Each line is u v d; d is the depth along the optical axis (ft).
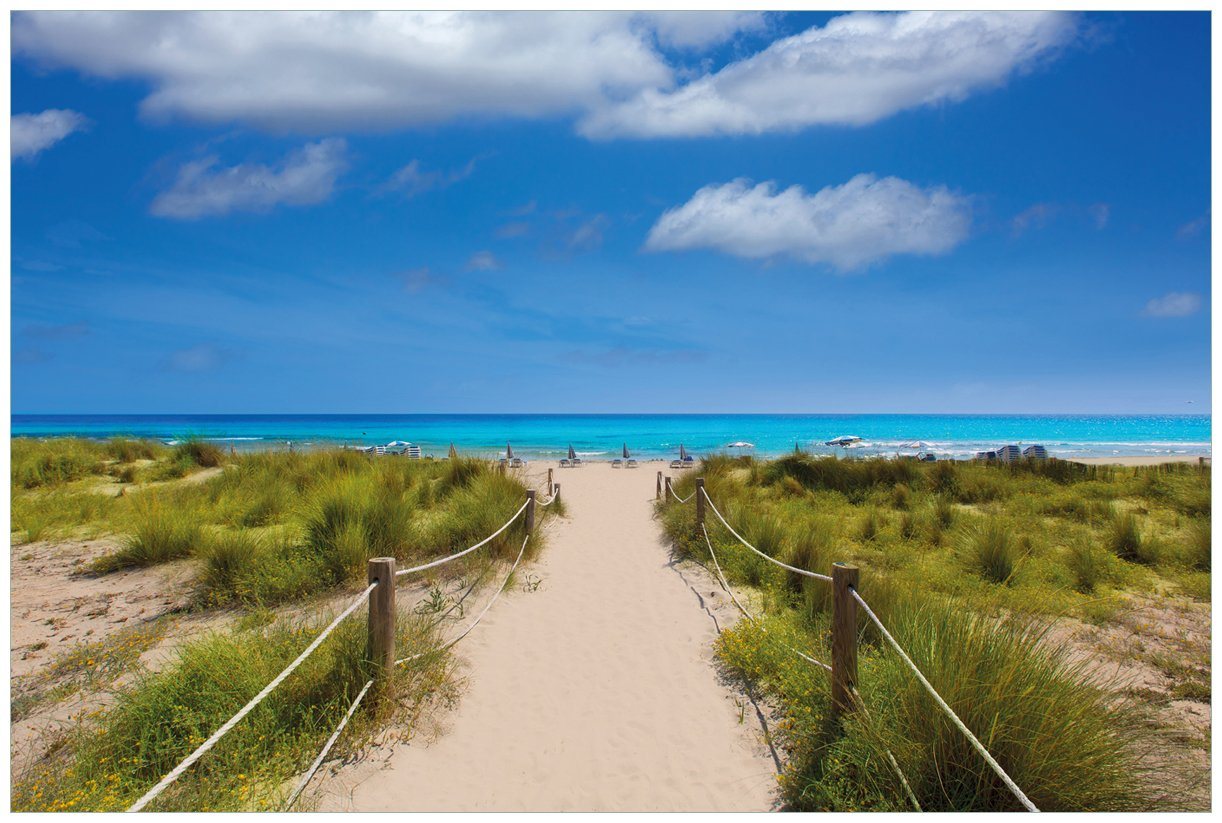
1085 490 42.63
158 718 12.53
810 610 19.16
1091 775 9.61
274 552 23.41
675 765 12.52
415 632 16.62
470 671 16.66
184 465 47.80
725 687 15.84
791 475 48.37
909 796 10.06
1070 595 21.85
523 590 23.93
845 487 45.03
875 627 15.99
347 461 45.39
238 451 52.60
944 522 33.40
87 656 16.81
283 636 15.65
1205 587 22.50
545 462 100.27
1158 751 11.51
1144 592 22.85
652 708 14.90
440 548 26.48
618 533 36.11
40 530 30.22
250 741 11.92
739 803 11.16
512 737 13.61
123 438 54.49
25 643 18.44
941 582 22.90
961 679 10.48
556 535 34.83
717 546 28.50
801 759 11.85
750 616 20.16
